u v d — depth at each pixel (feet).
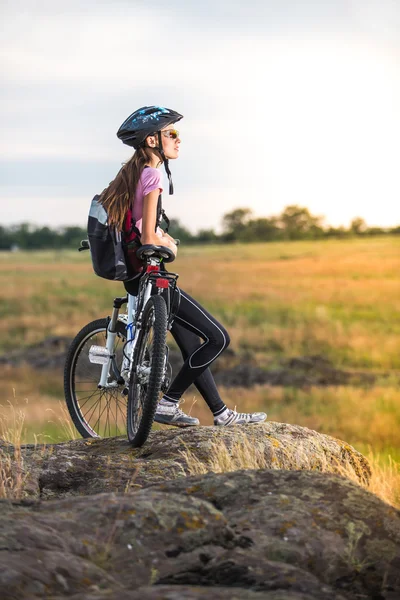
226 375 251.60
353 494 20.30
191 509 18.43
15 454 28.58
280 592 15.30
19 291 571.69
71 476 27.76
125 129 30.04
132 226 29.81
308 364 278.26
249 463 28.66
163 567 16.72
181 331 31.32
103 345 33.60
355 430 158.40
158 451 29.45
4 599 14.01
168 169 30.58
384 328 427.74
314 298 570.05
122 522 17.71
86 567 15.70
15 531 16.46
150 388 27.61
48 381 232.12
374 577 17.90
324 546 18.34
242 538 18.25
